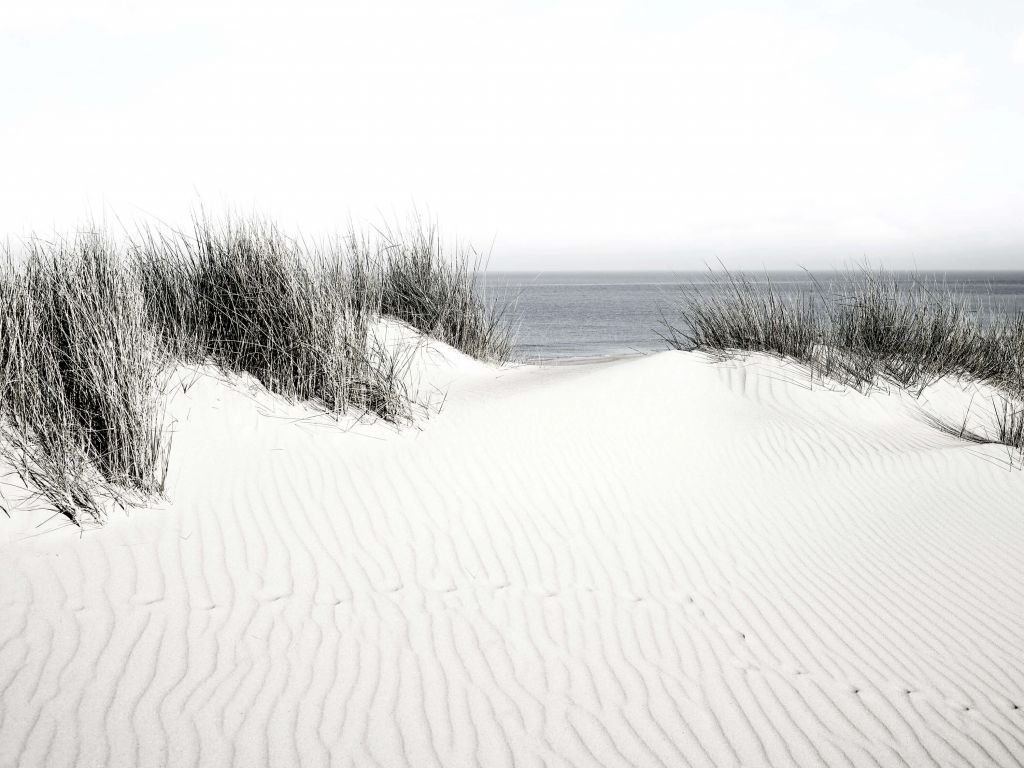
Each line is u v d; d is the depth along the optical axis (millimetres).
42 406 4371
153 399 4676
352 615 3494
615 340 22656
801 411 6574
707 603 3867
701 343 8422
